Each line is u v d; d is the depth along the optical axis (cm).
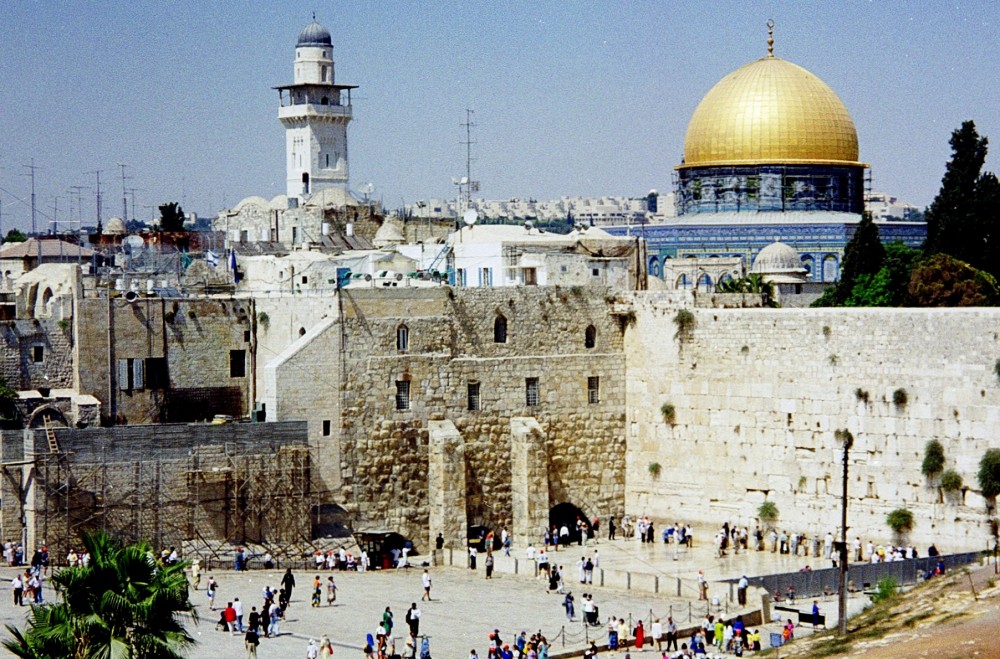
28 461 11138
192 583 10750
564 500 12925
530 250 14925
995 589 9119
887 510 11619
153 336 12419
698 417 12625
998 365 11188
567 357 12938
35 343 12331
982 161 16712
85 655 6919
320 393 12088
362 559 11906
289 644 9388
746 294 13350
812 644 9012
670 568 11662
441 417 12544
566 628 9994
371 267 14575
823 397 11931
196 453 11519
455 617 10250
